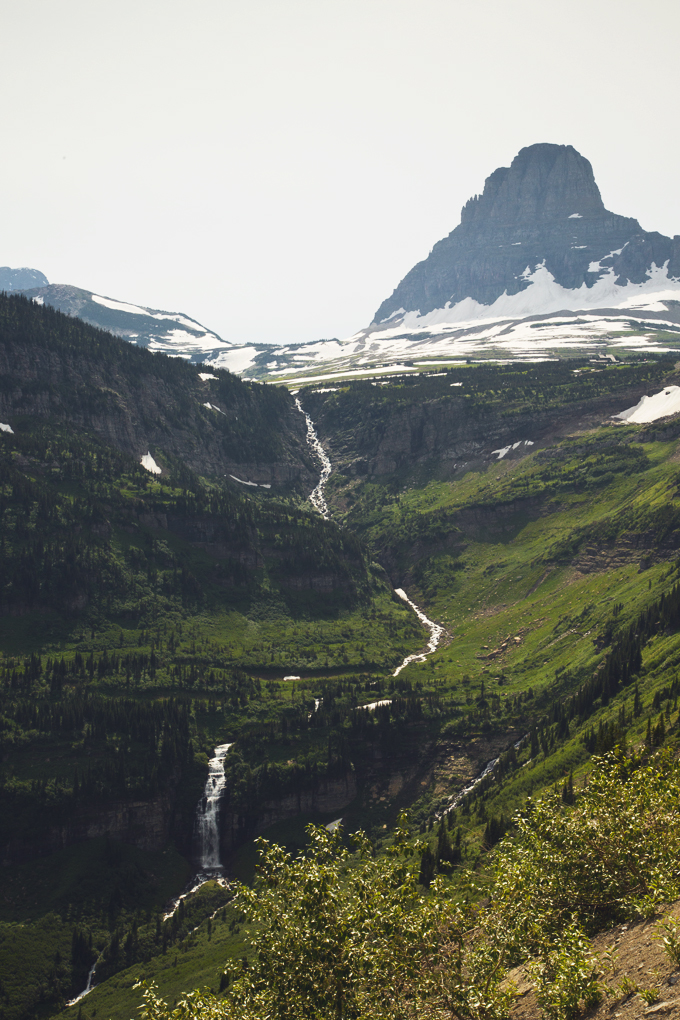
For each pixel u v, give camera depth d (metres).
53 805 142.50
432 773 163.12
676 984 36.88
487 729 166.25
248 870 146.38
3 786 142.12
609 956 41.38
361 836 53.03
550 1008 39.75
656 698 131.75
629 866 49.81
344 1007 45.16
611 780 55.72
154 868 145.00
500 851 56.88
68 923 129.00
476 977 44.59
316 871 48.78
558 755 137.12
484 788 147.12
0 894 132.38
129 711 161.62
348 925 46.78
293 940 47.84
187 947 124.81
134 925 130.00
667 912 44.59
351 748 165.38
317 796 158.25
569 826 52.72
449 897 50.69
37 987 117.50
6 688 164.88
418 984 44.16
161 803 152.25
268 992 47.12
